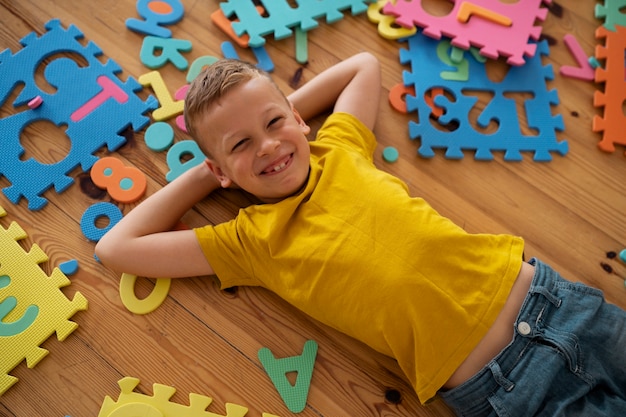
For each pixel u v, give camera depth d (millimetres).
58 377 914
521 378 771
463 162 1095
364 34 1200
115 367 923
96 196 1034
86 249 993
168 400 900
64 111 1083
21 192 1020
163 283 973
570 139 1123
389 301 805
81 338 938
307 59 1166
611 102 1144
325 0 1204
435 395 883
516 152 1099
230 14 1181
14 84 1101
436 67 1162
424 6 1224
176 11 1181
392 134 1109
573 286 812
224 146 838
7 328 929
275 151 843
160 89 1110
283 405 907
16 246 980
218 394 912
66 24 1161
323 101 1071
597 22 1237
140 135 1084
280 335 954
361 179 884
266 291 982
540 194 1073
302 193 884
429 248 814
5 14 1156
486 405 799
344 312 844
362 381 925
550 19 1232
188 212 1031
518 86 1159
